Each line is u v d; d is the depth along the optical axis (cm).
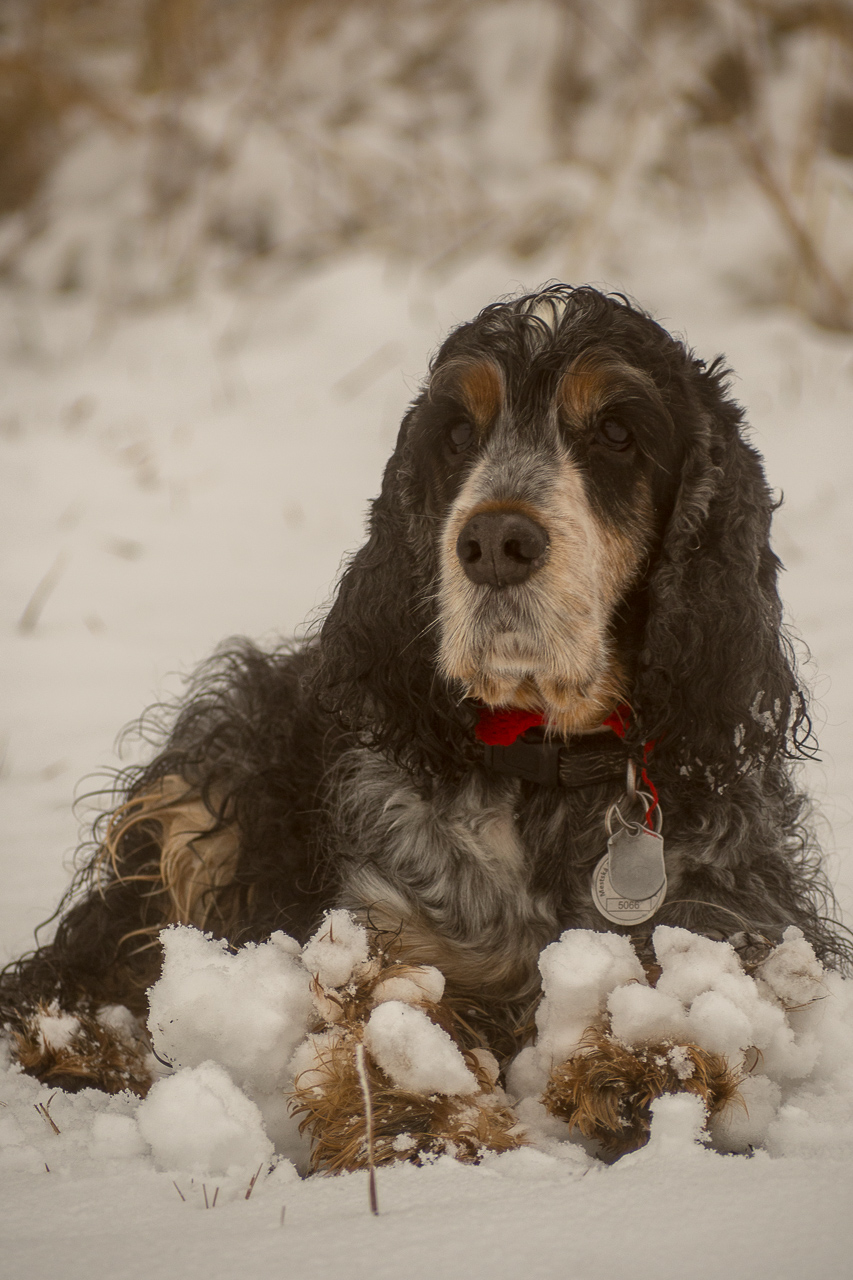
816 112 1666
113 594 964
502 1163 332
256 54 2098
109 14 2139
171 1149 333
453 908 435
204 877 494
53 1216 303
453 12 2156
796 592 906
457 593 408
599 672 411
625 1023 361
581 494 419
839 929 490
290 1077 374
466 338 461
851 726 694
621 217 1716
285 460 1261
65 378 1564
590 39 2022
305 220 1891
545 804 438
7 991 490
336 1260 271
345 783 472
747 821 442
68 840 612
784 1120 347
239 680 566
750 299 1605
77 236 1928
